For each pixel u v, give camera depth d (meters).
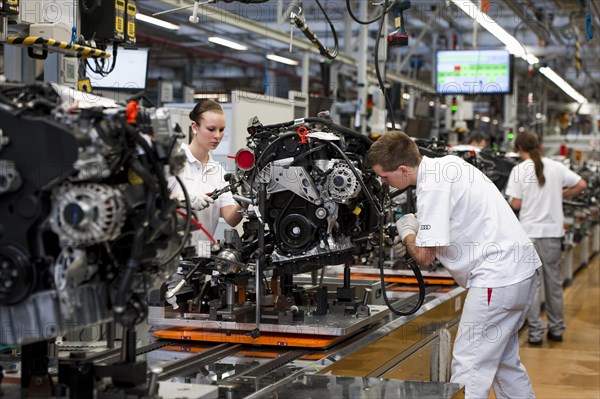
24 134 1.62
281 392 2.15
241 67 15.73
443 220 2.96
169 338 2.86
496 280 3.05
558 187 6.62
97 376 1.82
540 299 7.55
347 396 2.11
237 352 2.72
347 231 2.97
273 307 2.96
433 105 12.35
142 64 4.78
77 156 1.59
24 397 1.80
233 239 2.92
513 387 3.38
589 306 8.91
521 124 15.17
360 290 3.51
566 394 5.19
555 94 20.81
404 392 2.15
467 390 3.09
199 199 2.80
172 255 1.93
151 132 1.78
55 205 1.63
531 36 13.12
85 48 3.23
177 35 11.95
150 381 1.81
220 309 2.88
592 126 17.86
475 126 12.30
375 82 9.43
